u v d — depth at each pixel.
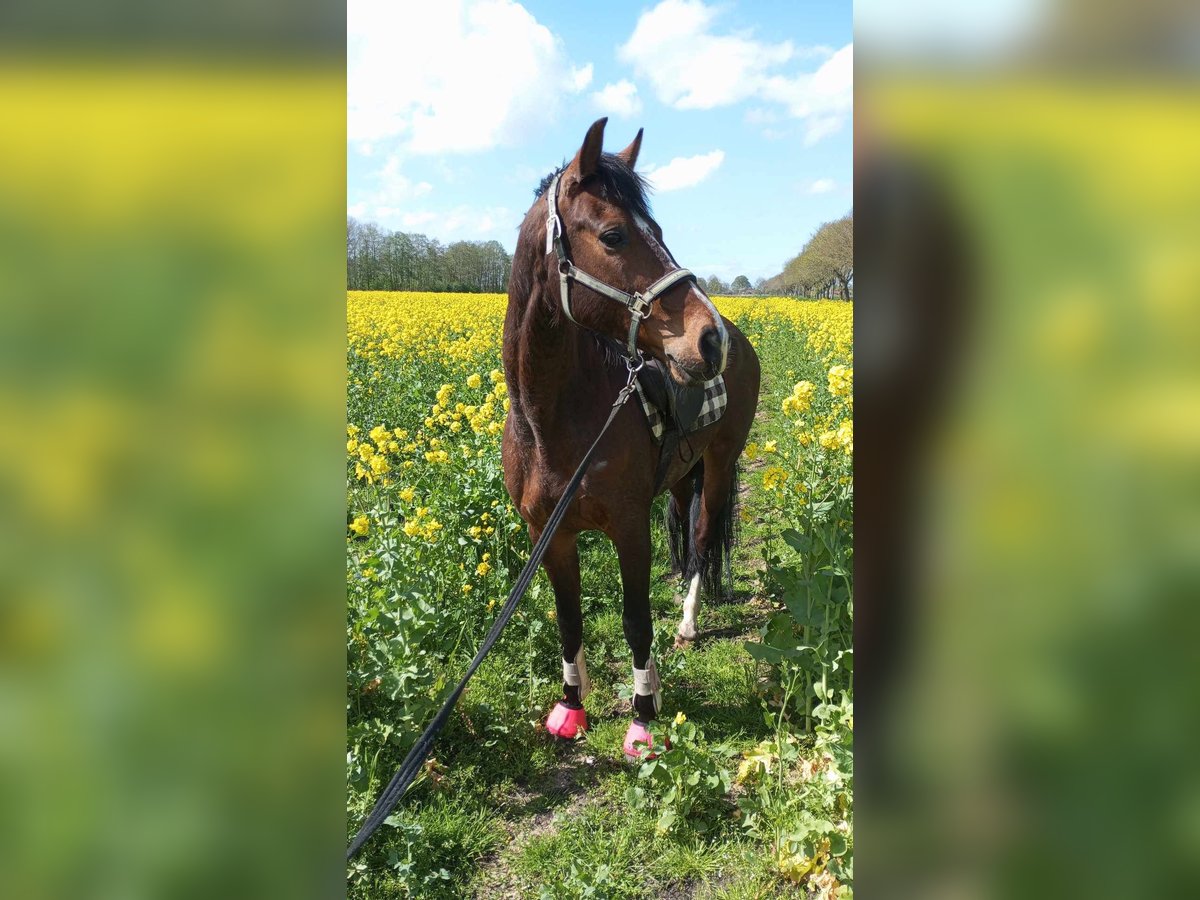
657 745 2.91
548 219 2.58
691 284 2.52
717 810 2.92
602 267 2.50
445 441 6.44
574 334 2.81
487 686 3.71
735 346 4.16
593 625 4.50
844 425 3.35
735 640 4.35
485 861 2.83
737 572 5.45
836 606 3.26
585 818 2.97
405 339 12.40
